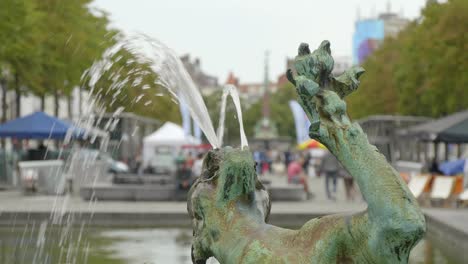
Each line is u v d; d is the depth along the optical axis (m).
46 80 31.53
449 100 33.69
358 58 107.06
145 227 15.59
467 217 17.14
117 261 10.56
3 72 27.73
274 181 33.31
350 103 59.69
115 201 20.62
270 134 86.44
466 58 31.66
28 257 11.02
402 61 45.50
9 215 16.20
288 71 3.19
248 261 3.30
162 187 21.03
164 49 4.92
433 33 33.53
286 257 3.19
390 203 2.88
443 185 21.30
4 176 24.97
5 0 23.36
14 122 23.53
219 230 3.55
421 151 34.66
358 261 3.02
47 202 19.22
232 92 5.29
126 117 33.91
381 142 37.41
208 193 3.65
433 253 12.35
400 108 43.56
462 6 31.33
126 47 5.77
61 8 30.91
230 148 3.68
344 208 19.00
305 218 17.08
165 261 10.67
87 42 30.88
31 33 26.08
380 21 138.62
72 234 14.09
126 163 34.47
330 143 3.06
